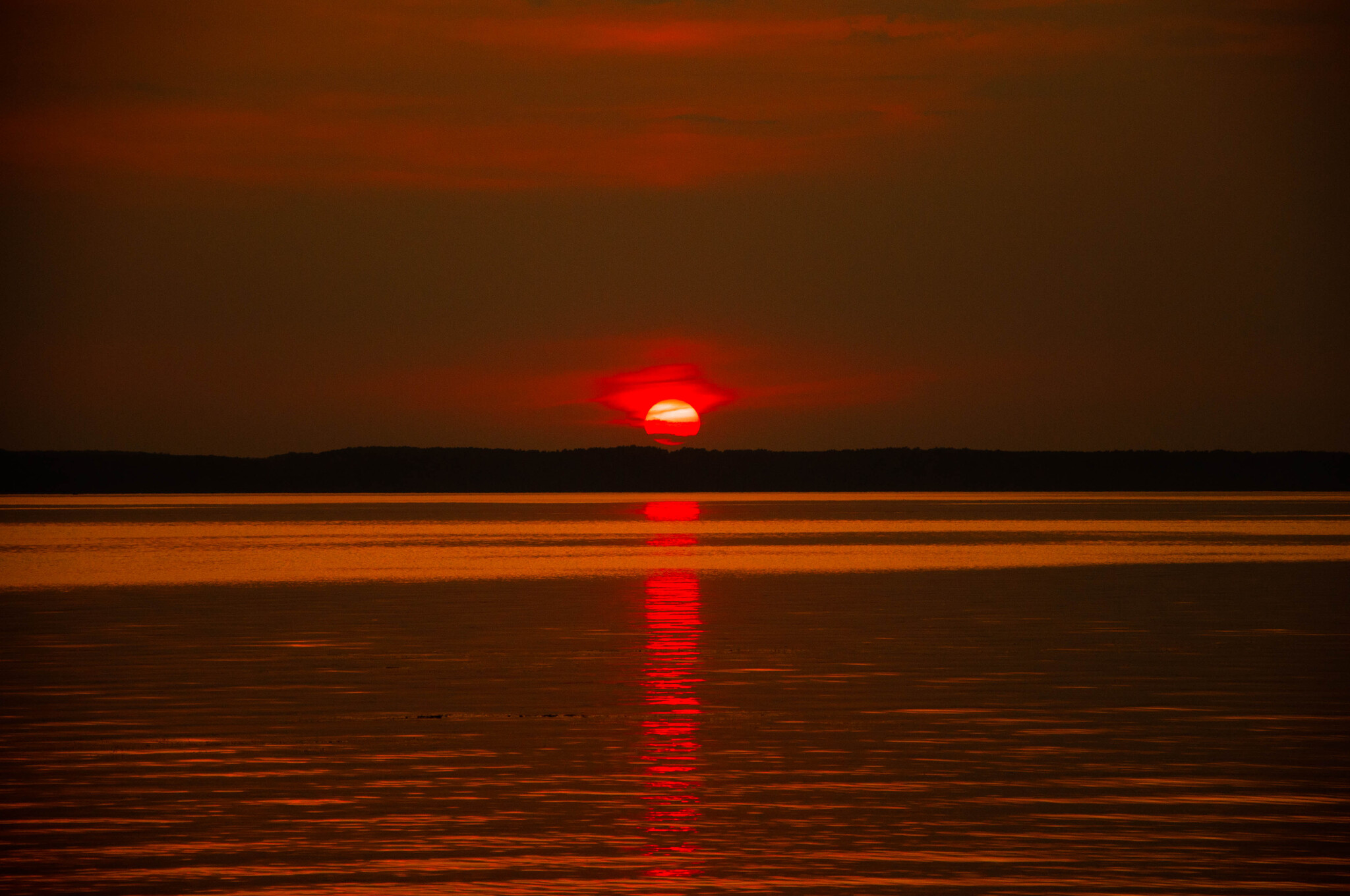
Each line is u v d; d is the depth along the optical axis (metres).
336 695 80.12
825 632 110.62
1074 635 107.94
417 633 110.38
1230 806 55.22
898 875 46.88
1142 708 75.69
